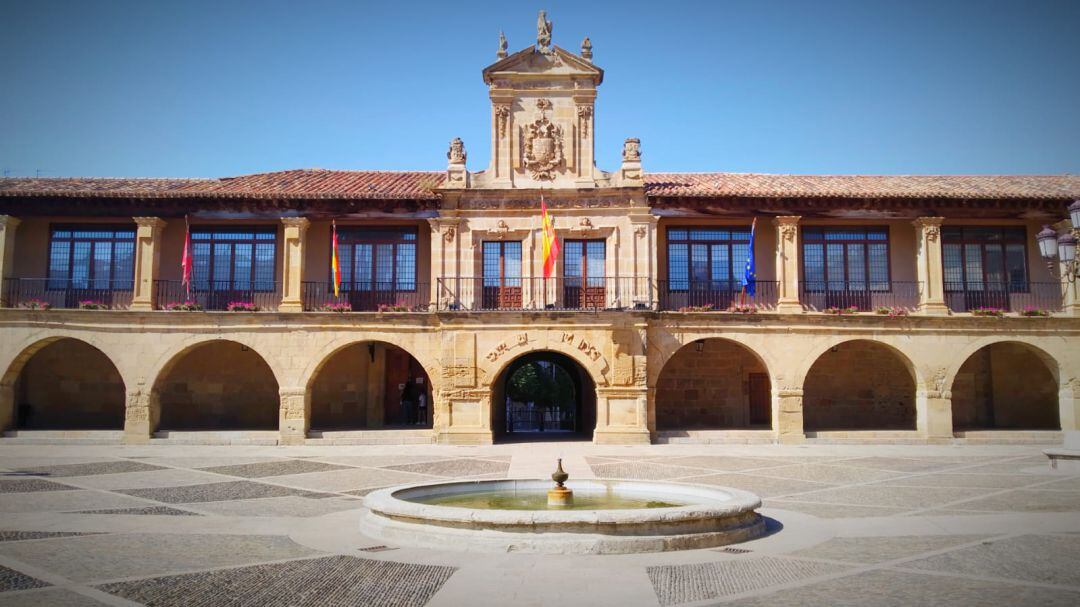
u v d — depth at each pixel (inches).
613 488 487.2
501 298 1048.2
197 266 1088.2
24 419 1083.3
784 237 1055.6
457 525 366.0
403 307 1045.2
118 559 343.9
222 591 291.3
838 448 951.0
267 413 1119.0
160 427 1100.5
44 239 1079.6
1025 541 382.0
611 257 1044.5
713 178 1144.2
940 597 280.5
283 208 1045.8
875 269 1106.7
